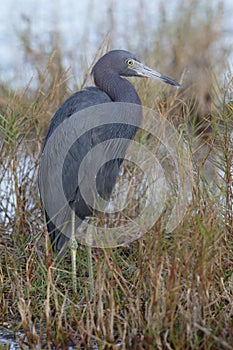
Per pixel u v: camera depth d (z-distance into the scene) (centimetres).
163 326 1516
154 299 1516
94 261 1981
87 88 2020
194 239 1583
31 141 2356
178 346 1467
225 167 1947
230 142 1986
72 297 1786
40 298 1759
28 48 3055
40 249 2020
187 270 1541
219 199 1842
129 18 3384
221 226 1770
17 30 3312
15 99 2408
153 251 1644
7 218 2186
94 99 1958
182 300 1592
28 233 2069
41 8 3862
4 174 2167
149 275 1596
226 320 1553
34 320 1653
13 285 1773
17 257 1930
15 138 2183
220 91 2441
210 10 3316
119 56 2022
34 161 2267
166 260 1596
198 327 1481
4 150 2255
